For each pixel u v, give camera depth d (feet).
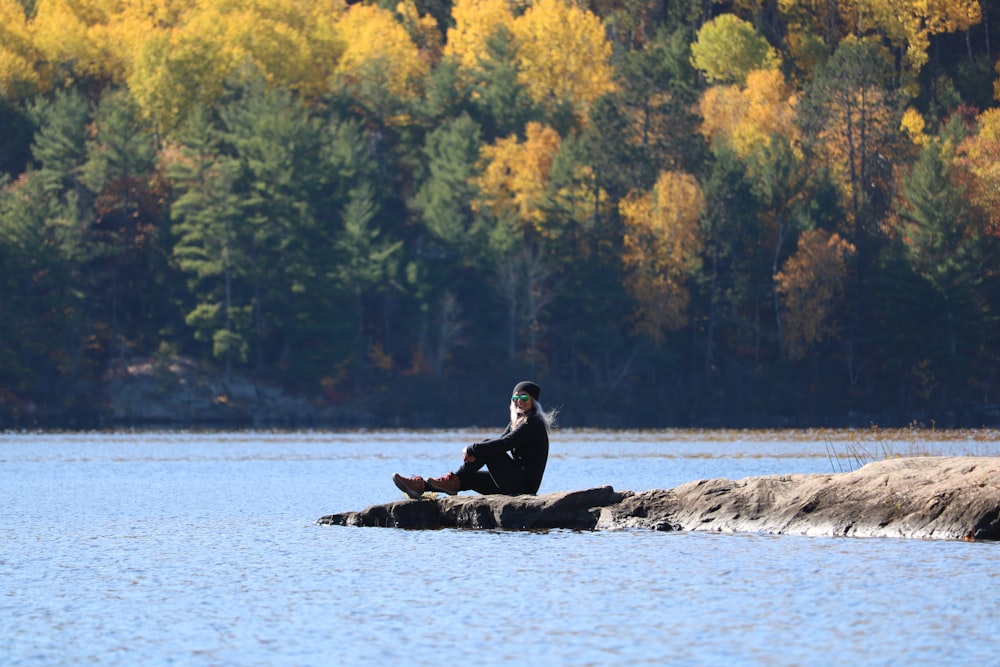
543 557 178.29
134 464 497.87
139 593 151.84
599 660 114.21
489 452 217.97
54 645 122.72
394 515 224.33
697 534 204.13
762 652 116.16
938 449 553.64
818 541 192.24
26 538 213.25
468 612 137.59
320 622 133.08
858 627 126.21
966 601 139.03
